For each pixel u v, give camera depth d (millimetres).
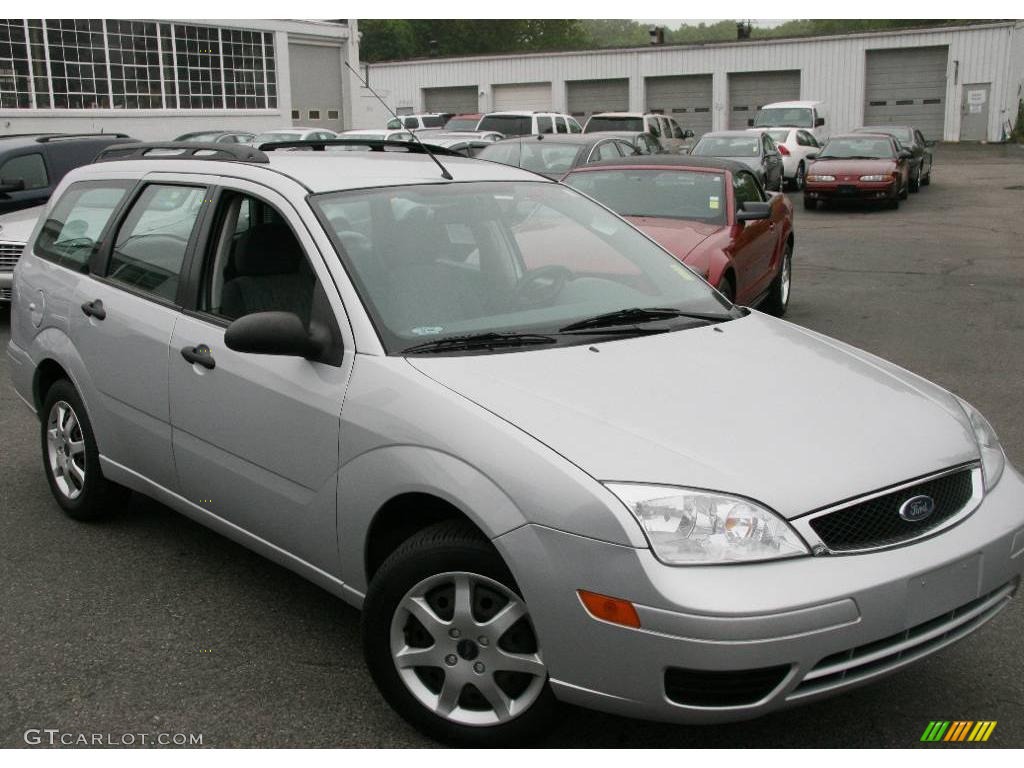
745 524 2699
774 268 9961
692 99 46125
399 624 3141
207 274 4047
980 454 3232
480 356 3342
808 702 2746
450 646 3061
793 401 3219
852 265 14078
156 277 4293
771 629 2607
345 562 3389
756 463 2848
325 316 3475
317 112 33750
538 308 3764
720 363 3465
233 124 30562
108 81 27109
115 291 4465
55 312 4801
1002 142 42719
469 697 3111
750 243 8969
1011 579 3104
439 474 2979
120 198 4719
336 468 3330
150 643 3811
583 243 4270
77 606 4109
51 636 3865
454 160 4590
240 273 3943
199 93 29578
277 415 3537
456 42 97562
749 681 2664
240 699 3439
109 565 4492
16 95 25062
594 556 2703
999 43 41906
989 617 3096
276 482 3605
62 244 5000
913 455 3020
